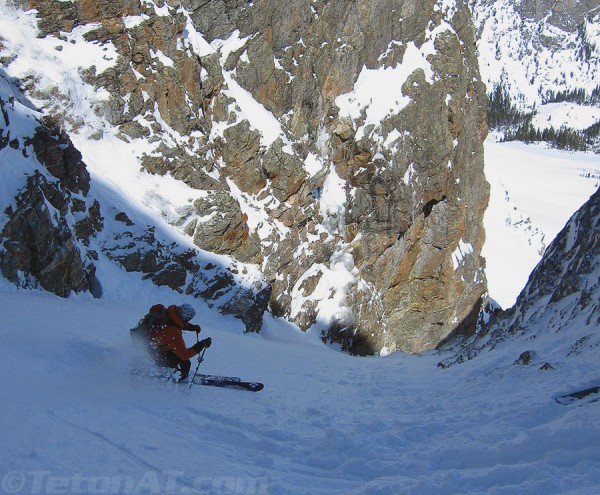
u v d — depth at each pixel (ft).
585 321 37.14
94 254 62.59
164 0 86.99
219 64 93.91
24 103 68.59
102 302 58.03
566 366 30.78
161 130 81.20
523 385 30.68
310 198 106.83
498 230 247.50
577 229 50.78
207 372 38.01
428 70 126.82
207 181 83.46
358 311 111.24
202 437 21.76
